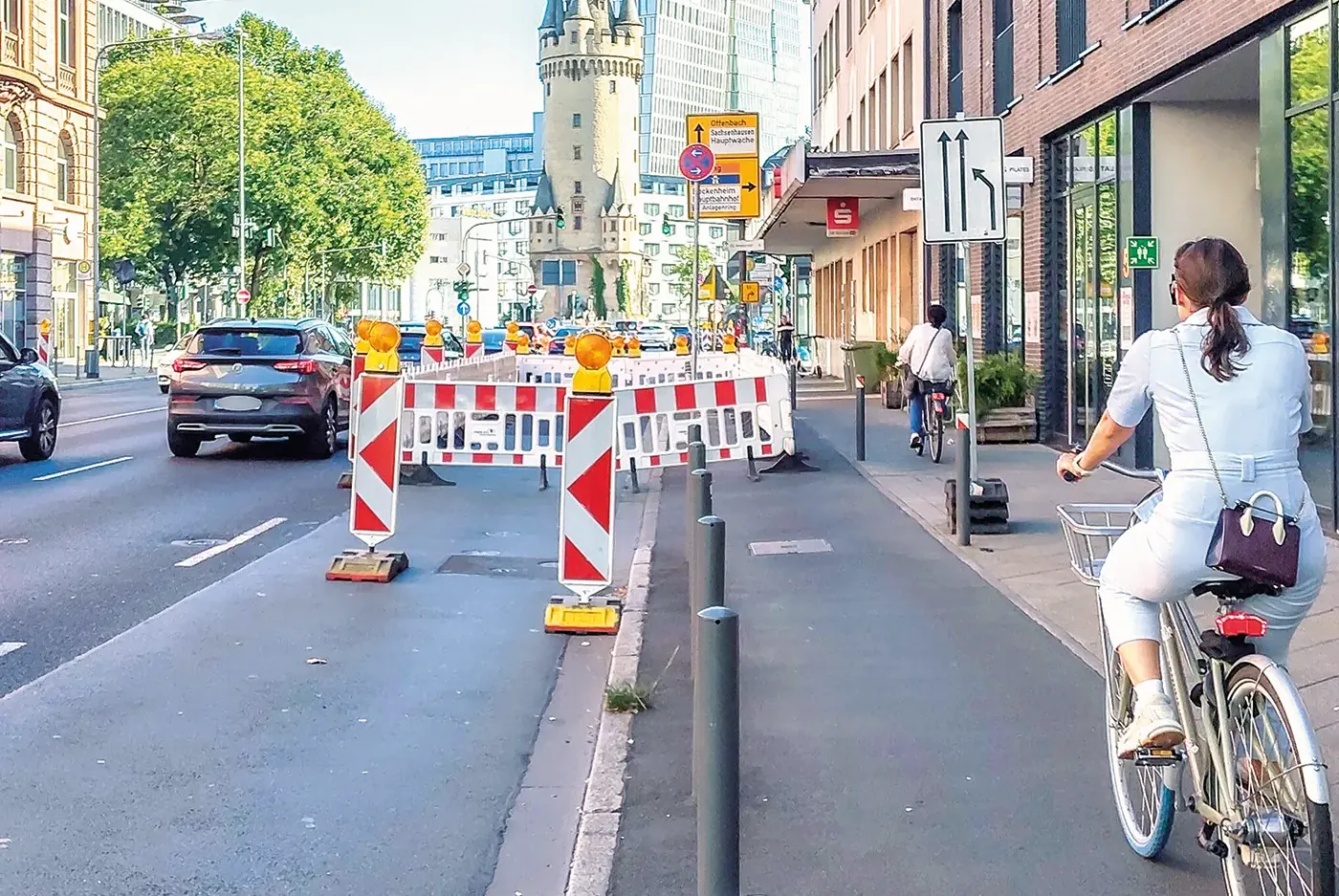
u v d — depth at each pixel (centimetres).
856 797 560
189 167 6450
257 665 798
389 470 1073
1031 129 2016
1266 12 1198
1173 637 442
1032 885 469
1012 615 898
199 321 7819
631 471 1645
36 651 823
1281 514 397
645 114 18762
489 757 637
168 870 500
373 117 7494
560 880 495
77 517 1367
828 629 865
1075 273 1891
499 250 19288
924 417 1833
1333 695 668
